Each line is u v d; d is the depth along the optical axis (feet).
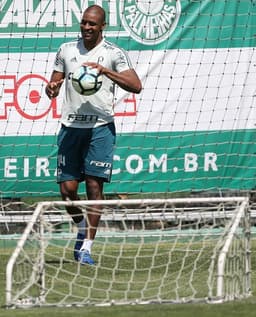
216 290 57.57
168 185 99.96
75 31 100.32
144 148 99.81
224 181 100.17
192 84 100.01
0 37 99.86
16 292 56.13
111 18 100.12
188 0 100.17
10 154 99.50
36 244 58.03
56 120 99.86
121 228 92.58
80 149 77.97
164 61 99.96
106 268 69.72
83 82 75.20
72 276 70.64
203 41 100.17
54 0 100.12
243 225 58.44
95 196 77.82
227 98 100.12
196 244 83.20
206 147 100.01
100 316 49.03
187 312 49.57
